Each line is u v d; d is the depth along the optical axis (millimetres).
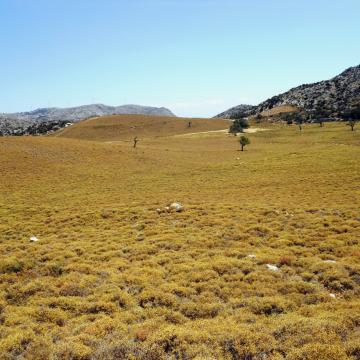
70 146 105188
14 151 91625
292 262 20047
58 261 21734
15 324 13898
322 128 193875
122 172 77688
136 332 12578
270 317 13812
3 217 38219
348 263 19438
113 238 27047
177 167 84875
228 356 10961
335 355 10312
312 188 47469
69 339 12258
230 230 27500
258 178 61094
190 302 15445
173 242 25047
